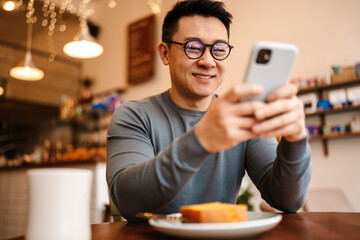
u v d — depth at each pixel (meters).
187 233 0.47
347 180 2.84
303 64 3.22
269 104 0.50
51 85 6.05
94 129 5.17
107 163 0.88
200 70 0.98
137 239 0.56
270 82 0.51
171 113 1.06
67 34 5.85
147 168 0.63
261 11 3.62
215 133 0.52
